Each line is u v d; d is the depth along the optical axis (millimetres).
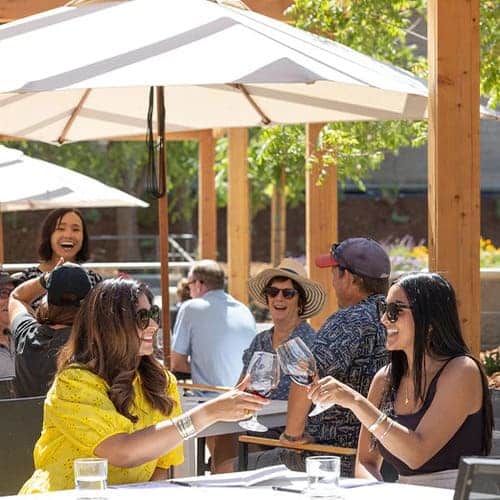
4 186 11180
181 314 9578
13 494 6031
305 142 11914
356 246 6715
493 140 31844
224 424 7148
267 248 39062
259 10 11031
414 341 5227
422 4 11359
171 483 4719
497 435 6387
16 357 6805
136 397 5098
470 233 6754
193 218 38719
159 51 6309
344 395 5000
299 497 4395
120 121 9812
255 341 7840
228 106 9500
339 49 7422
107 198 11766
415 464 5055
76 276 6727
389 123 11602
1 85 5984
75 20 6918
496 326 11453
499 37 9156
